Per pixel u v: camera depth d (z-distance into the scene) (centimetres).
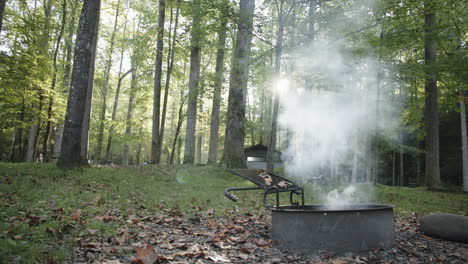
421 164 2580
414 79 1286
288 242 370
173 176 1148
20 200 530
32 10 1717
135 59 1852
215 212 581
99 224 402
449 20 1270
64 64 1969
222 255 329
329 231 356
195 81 1628
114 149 3756
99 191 711
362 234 360
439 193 1221
